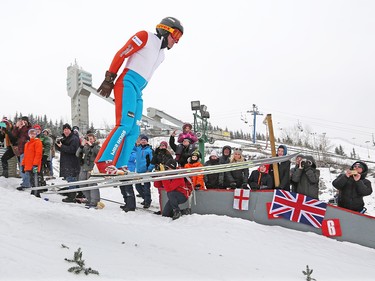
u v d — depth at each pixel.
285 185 6.05
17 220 3.83
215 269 3.18
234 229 4.86
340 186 5.44
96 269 2.63
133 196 6.62
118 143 3.16
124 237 3.85
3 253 2.64
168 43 3.48
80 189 3.81
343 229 5.16
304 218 5.35
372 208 15.57
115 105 3.29
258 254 3.93
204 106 16.12
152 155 7.24
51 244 3.12
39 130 7.29
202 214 6.09
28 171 6.54
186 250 3.71
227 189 6.03
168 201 6.23
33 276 2.31
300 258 3.96
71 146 6.92
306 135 44.44
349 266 3.87
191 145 7.14
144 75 3.35
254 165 3.51
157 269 2.90
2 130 8.27
